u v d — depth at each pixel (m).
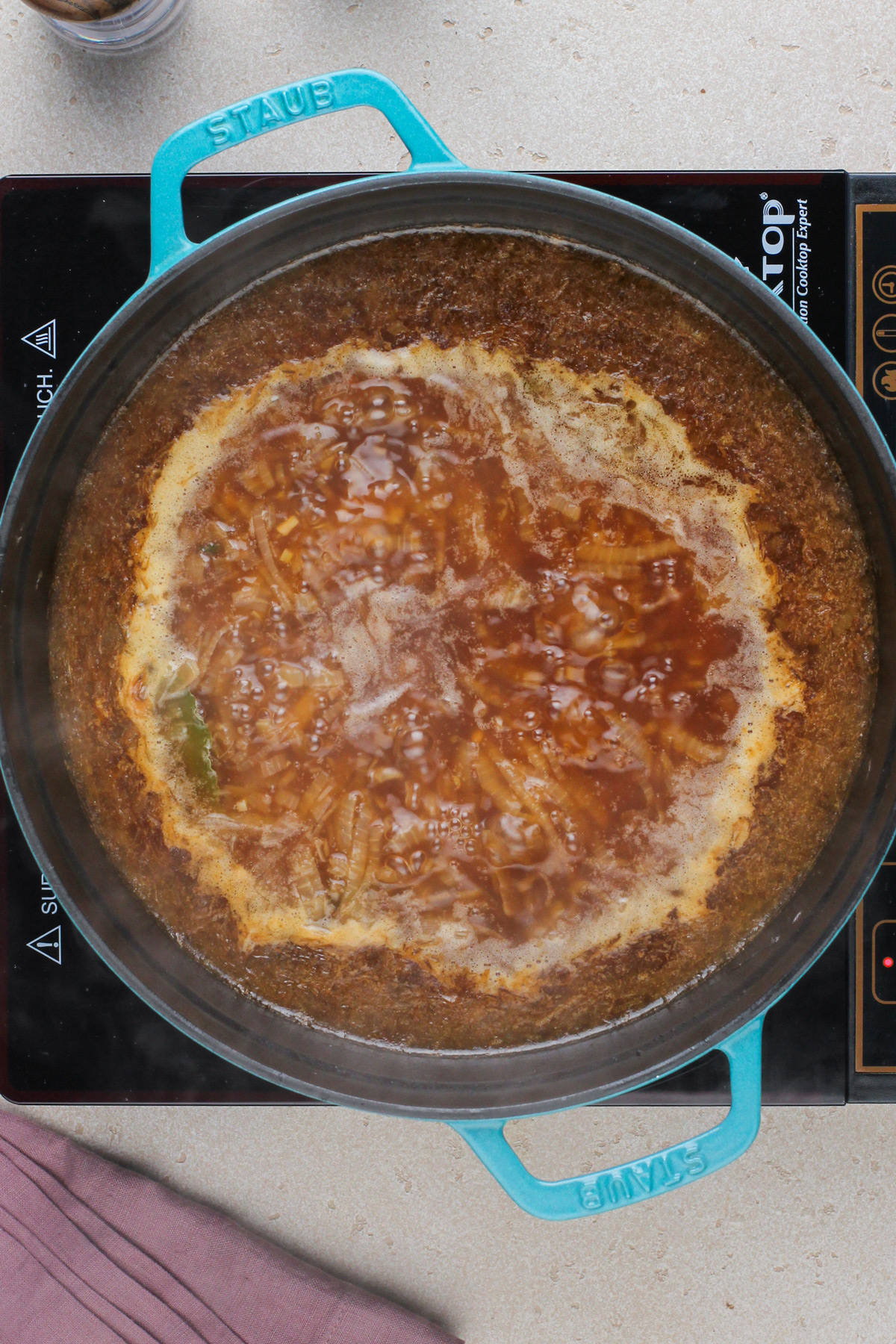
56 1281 0.59
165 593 0.54
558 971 0.54
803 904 0.52
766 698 0.53
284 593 0.54
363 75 0.50
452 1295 0.60
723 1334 0.60
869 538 0.52
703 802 0.54
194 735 0.54
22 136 0.58
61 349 0.57
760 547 0.53
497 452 0.54
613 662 0.54
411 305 0.53
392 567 0.54
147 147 0.58
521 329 0.54
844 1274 0.59
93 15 0.55
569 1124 0.59
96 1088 0.57
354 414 0.54
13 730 0.50
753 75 0.58
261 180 0.56
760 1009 0.50
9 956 0.57
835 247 0.56
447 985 0.54
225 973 0.54
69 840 0.52
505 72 0.58
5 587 0.50
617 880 0.54
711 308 0.52
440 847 0.54
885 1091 0.57
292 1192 0.60
